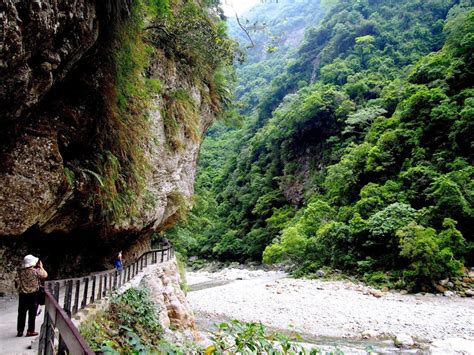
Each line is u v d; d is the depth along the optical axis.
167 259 18.45
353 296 22.31
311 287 25.50
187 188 20.11
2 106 6.25
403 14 68.12
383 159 35.53
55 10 6.02
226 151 80.25
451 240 24.80
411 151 34.38
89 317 6.74
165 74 16.22
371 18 70.56
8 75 5.75
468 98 32.53
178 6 16.47
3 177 7.45
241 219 56.06
